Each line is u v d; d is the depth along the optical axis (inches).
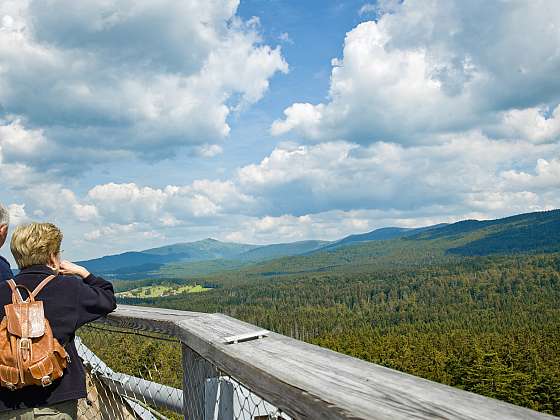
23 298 88.7
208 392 87.1
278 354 69.4
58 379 86.7
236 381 73.3
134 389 126.5
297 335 5890.8
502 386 2255.2
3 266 107.1
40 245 91.4
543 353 2913.4
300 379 55.6
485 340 3341.5
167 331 107.4
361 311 7755.9
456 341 3435.0
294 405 54.4
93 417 134.4
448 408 43.1
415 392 48.8
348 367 60.3
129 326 122.0
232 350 73.6
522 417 39.8
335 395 48.8
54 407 86.4
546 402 2202.3
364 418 42.3
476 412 41.6
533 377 2379.4
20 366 80.5
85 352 136.9
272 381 59.2
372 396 48.0
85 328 139.0
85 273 96.5
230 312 7549.2
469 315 6501.0
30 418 84.7
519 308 6560.0
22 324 82.4
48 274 91.0
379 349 3294.8
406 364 2920.8
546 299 6914.4
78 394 88.4
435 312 7071.9
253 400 75.8
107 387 133.8
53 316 87.7
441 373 2613.2
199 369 95.3
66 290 90.2
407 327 5408.5
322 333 5787.4
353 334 4589.1
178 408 116.8
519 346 3088.1
